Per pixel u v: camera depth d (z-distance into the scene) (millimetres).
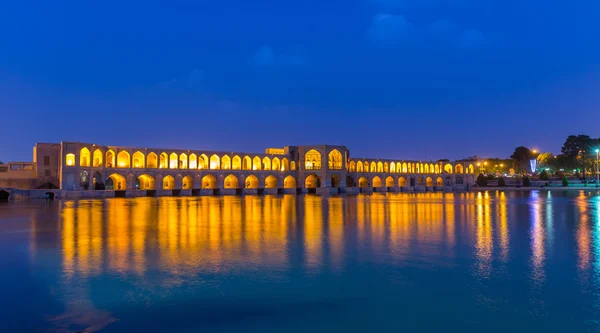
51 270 9945
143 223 19281
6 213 24797
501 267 10055
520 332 6227
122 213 24812
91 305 7562
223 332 6352
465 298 7758
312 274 9492
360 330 6379
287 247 12727
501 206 30047
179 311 7230
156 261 10805
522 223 18875
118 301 7746
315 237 14742
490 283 8695
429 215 23156
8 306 7535
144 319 6887
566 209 26766
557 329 6328
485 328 6391
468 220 20344
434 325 6527
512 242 13555
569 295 7875
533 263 10453
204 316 7004
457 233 15688
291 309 7285
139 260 10930
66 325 6676
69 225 18531
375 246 12898
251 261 10789
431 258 11102
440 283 8727
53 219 21219
